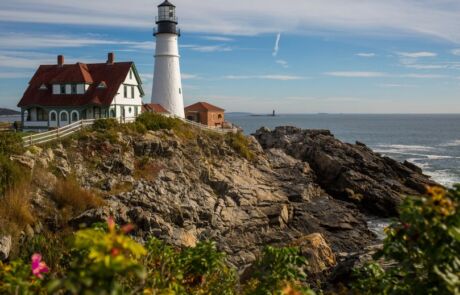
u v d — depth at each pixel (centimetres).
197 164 3447
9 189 2227
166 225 2488
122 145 3175
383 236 3158
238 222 2819
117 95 4338
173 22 5372
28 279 649
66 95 4347
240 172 3681
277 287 789
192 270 884
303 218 3159
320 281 1716
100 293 421
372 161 4619
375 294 792
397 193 3922
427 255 604
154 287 716
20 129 4366
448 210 584
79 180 2703
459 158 7981
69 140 2988
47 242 1998
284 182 3809
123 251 466
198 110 6147
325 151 4669
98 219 2275
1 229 1962
